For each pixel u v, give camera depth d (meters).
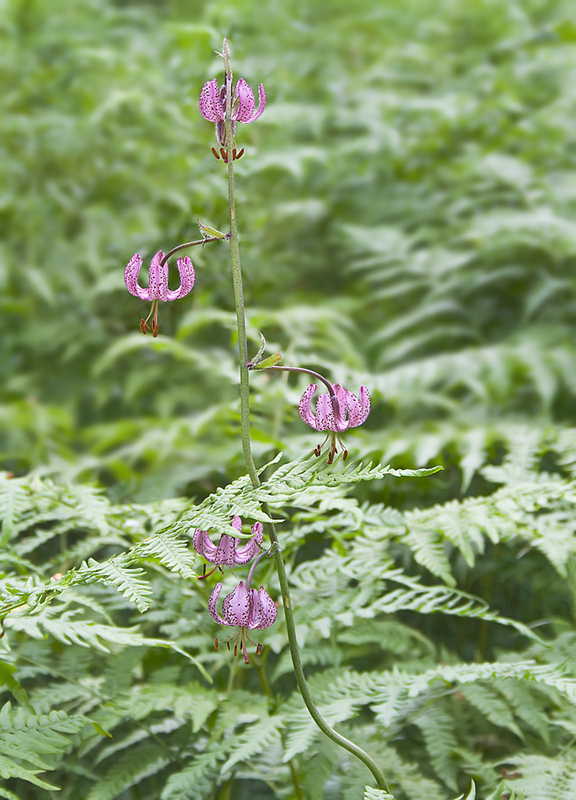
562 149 4.32
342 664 2.89
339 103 4.82
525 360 3.34
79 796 2.43
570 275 3.90
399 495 3.23
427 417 3.61
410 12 5.20
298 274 4.36
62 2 5.09
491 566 3.03
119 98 4.22
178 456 3.31
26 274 4.12
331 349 3.55
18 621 1.97
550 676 2.00
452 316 4.02
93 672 2.74
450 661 2.53
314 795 2.09
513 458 2.77
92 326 4.12
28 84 4.69
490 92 4.69
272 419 3.25
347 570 2.45
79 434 3.56
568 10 4.98
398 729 2.34
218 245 3.69
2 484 2.39
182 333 3.26
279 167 4.40
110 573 1.60
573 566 2.46
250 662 2.40
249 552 1.64
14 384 4.07
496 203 4.33
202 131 4.10
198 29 4.02
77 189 4.34
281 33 4.98
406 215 4.45
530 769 2.05
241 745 2.05
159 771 2.54
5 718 1.95
